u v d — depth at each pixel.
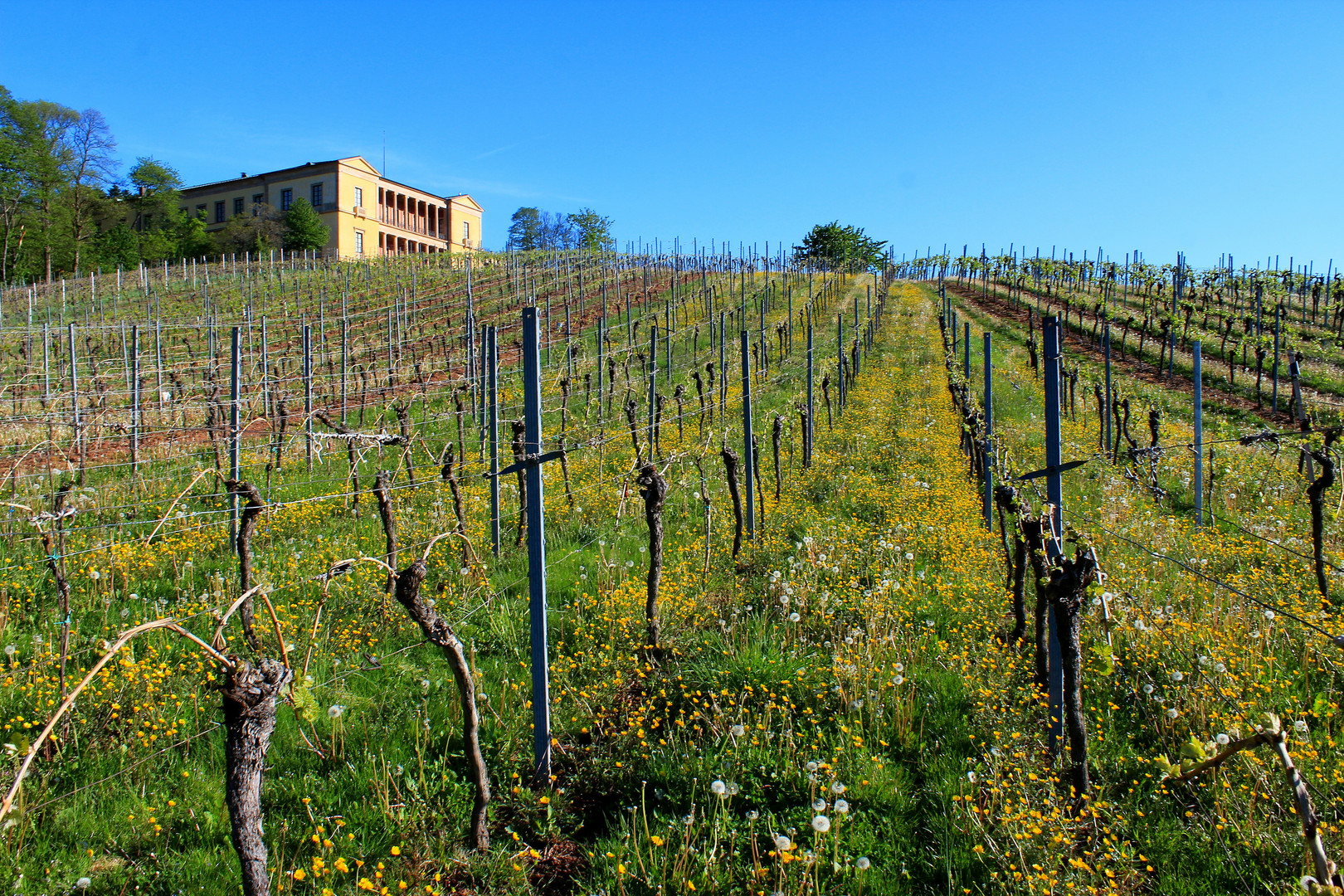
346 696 5.67
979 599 7.30
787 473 12.62
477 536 9.18
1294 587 7.34
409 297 35.78
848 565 8.20
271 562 8.34
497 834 4.50
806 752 4.98
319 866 3.75
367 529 9.48
